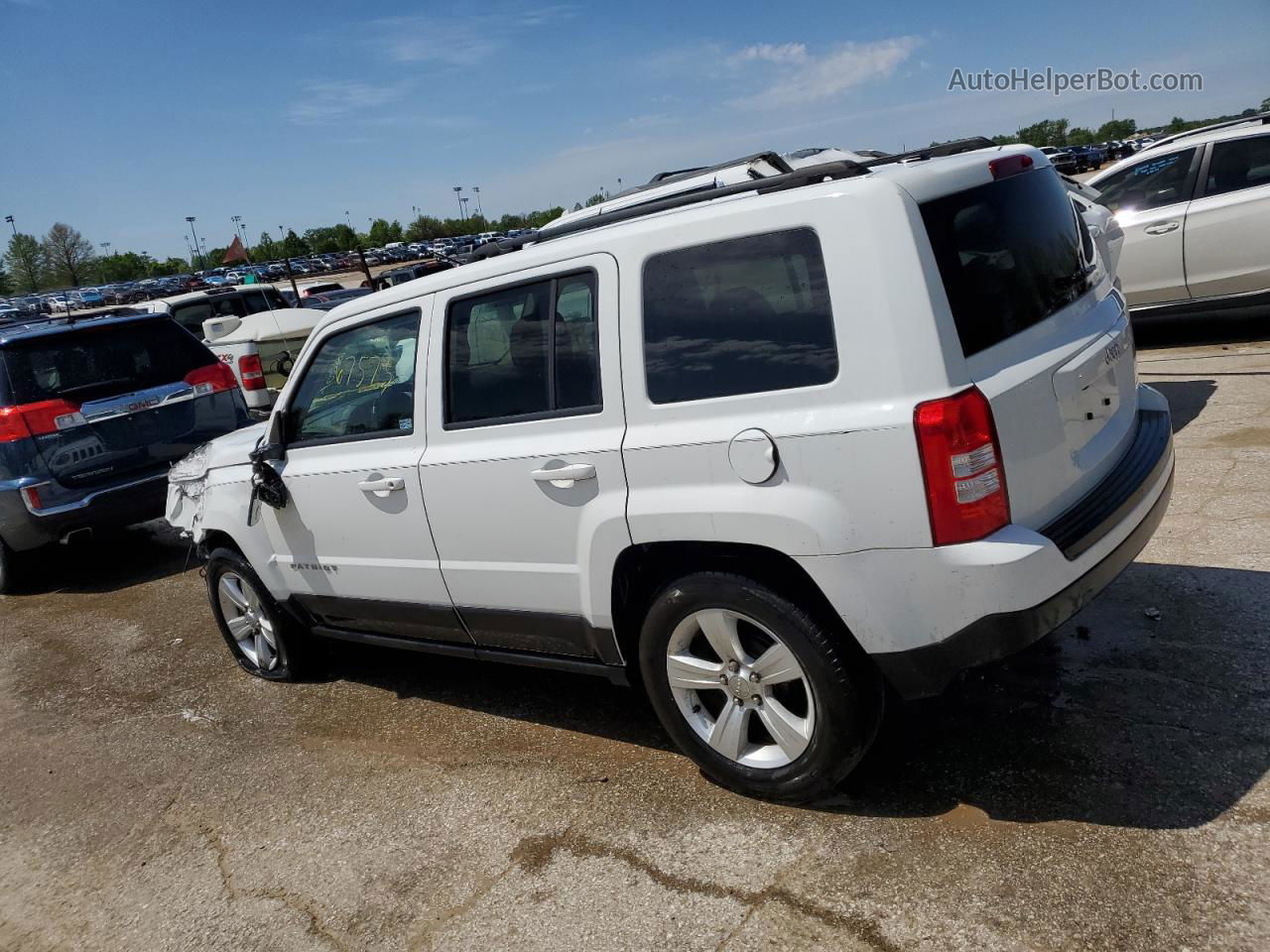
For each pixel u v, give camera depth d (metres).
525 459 3.36
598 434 3.18
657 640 3.21
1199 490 5.14
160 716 4.97
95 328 7.43
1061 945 2.40
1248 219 7.66
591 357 3.22
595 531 3.21
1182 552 4.43
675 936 2.70
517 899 2.99
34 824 4.10
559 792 3.54
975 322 2.69
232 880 3.41
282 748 4.36
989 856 2.76
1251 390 6.71
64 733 4.97
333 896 3.19
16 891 3.63
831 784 3.02
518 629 3.68
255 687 5.13
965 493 2.58
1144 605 4.00
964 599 2.62
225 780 4.15
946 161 2.96
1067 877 2.62
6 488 7.01
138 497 7.37
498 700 4.44
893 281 2.61
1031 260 2.99
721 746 3.20
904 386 2.60
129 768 4.45
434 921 2.97
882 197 2.65
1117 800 2.89
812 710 2.93
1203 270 7.95
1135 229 8.21
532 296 3.38
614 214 3.57
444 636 4.06
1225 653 3.55
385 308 3.93
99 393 7.33
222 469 4.85
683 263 2.99
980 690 3.59
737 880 2.87
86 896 3.50
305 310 11.96
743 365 2.87
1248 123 7.82
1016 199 3.04
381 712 4.54
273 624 4.89
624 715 4.07
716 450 2.88
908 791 3.12
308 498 4.29
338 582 4.34
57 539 7.18
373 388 4.00
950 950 2.45
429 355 3.72
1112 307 3.39
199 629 6.21
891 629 2.72
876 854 2.85
